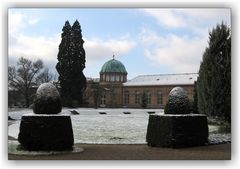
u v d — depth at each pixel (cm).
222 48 2189
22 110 5128
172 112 1720
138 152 1531
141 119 3519
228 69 2152
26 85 6581
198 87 2405
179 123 1673
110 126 2689
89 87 8319
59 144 1475
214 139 1881
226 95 2153
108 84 9238
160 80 8812
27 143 1471
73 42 6272
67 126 1500
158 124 1717
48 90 1525
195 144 1722
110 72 9250
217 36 2203
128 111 5512
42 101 1511
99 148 1653
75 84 6222
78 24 6309
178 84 8319
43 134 1462
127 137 2097
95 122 3059
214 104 2173
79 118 3597
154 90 8719
